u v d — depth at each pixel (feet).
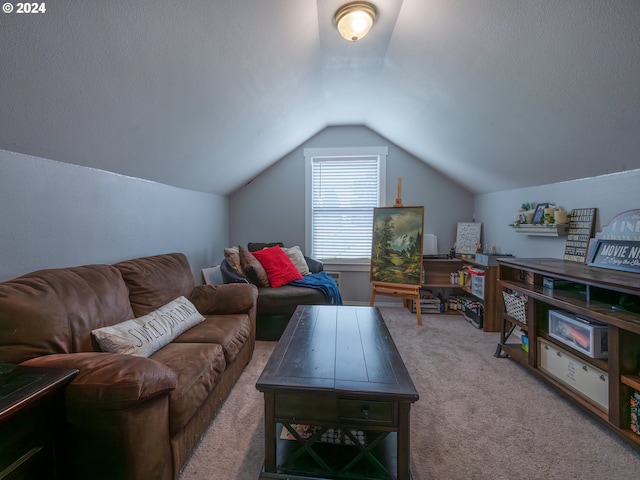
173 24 4.13
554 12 3.80
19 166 4.56
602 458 4.45
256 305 8.82
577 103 4.92
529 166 7.81
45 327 3.88
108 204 6.44
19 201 4.57
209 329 6.15
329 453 4.10
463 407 5.71
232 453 4.58
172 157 7.48
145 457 3.38
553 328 6.25
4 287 3.91
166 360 4.69
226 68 5.61
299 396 3.75
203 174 9.55
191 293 7.57
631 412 4.60
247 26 4.92
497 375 6.93
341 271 13.11
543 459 4.44
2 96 3.62
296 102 8.81
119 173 6.75
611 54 3.85
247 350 7.25
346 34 5.64
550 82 4.84
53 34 3.31
